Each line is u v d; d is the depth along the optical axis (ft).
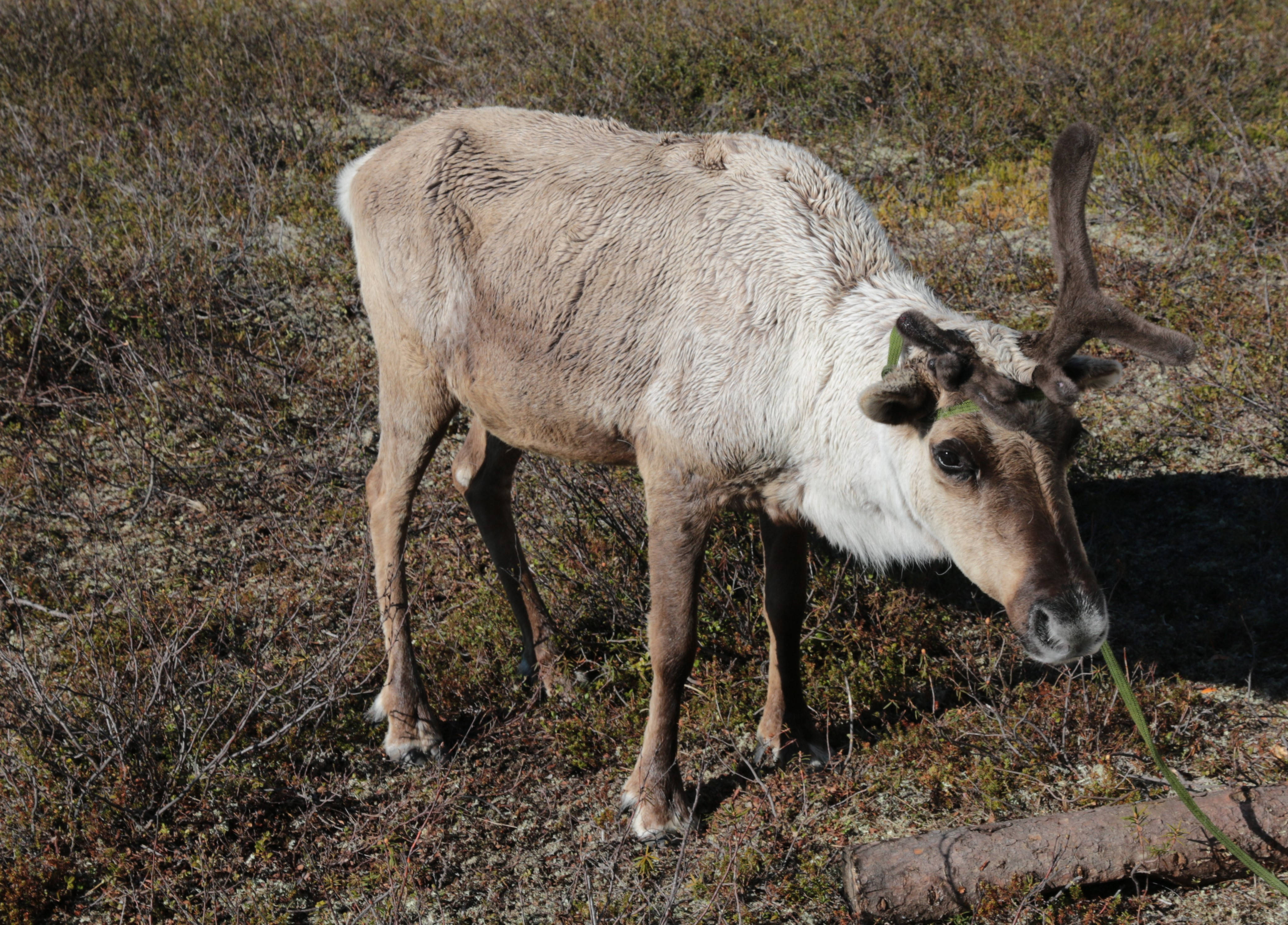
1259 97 29.76
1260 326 19.61
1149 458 17.57
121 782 12.53
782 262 11.80
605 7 38.96
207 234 25.88
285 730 12.98
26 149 29.48
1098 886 10.84
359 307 23.76
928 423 10.41
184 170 28.48
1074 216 9.42
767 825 12.17
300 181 28.89
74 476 19.12
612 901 11.35
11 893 11.51
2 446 19.47
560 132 13.71
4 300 22.59
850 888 10.74
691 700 14.28
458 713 14.51
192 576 16.97
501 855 12.25
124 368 21.04
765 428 11.66
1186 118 28.60
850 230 12.14
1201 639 14.35
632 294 12.25
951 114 30.01
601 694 14.38
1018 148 28.78
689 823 12.27
